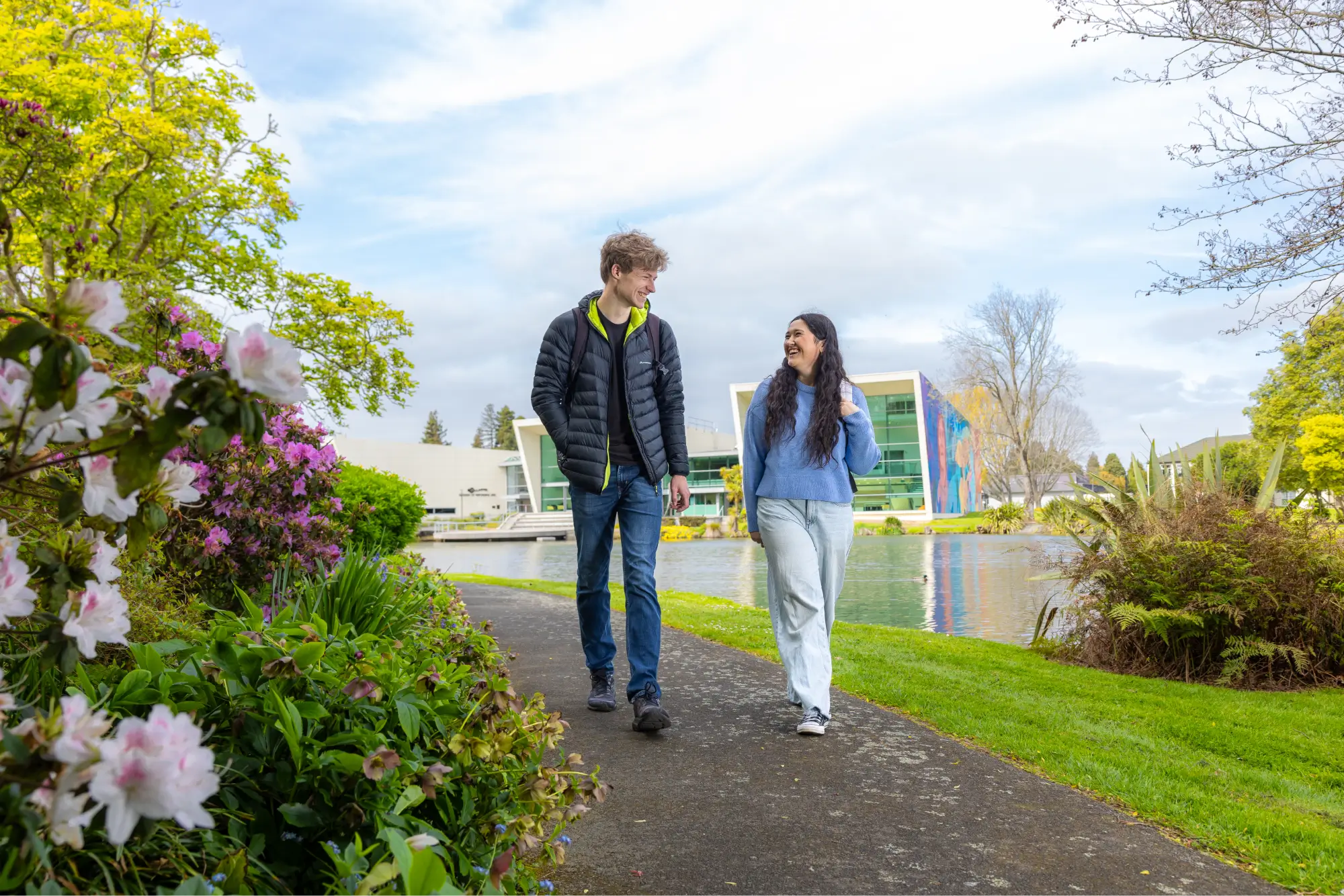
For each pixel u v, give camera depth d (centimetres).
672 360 330
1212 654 457
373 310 1084
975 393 4231
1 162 394
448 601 439
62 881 81
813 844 194
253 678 127
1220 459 530
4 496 119
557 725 166
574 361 312
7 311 78
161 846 95
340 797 118
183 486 95
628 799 223
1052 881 175
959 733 295
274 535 320
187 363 299
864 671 410
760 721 307
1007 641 688
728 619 601
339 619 268
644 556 309
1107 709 346
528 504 6284
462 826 139
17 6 880
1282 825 207
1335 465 1889
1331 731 322
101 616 88
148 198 830
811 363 317
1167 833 204
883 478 4281
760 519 315
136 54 1009
